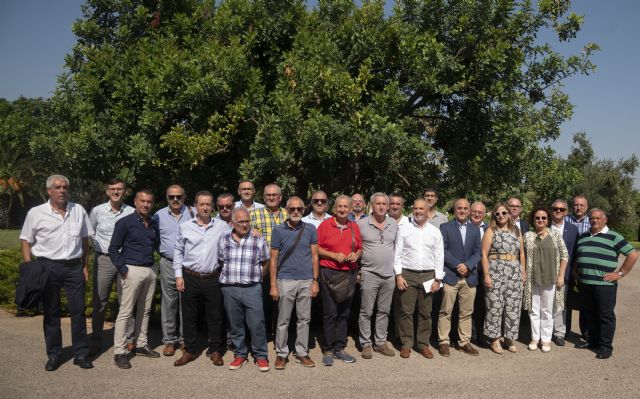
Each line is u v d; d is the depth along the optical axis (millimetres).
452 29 8508
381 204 5953
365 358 5980
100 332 5914
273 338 6684
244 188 6434
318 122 7594
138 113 8633
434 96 9000
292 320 6988
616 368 5754
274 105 8219
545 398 4828
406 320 6109
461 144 9133
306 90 7879
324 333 5895
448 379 5316
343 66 8484
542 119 8930
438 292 6324
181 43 9250
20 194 33469
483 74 8383
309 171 9203
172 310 5906
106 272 5828
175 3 9531
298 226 5730
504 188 9391
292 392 4855
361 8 8680
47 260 5336
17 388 4785
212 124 8070
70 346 6215
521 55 8375
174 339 5949
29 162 32219
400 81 8844
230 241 5508
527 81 8992
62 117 8992
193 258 5527
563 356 6219
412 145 7996
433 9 8562
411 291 6090
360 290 6324
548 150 9203
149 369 5426
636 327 7840
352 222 5973
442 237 6152
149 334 6789
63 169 8969
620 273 6172
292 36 8930
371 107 7930
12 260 9164
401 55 8344
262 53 9383
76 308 5465
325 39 8430
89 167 8570
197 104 8266
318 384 5090
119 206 5992
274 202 6395
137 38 9477
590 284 6312
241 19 8805
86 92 8516
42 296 5195
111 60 8805
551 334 6406
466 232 6324
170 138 7848
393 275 6086
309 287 5707
